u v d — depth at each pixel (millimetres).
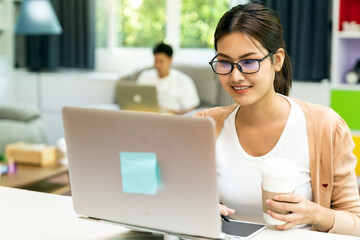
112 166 1256
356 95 4184
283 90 1699
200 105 4855
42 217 1520
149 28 5672
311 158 1545
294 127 1555
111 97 5371
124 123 1206
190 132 1132
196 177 1157
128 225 1306
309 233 1359
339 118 1596
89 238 1374
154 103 3914
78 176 1323
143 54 5711
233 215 1603
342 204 1558
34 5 5086
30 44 5824
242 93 1452
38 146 3404
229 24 1436
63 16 5605
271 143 1565
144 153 1201
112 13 5754
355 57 4527
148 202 1236
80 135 1279
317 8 4562
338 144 1551
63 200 1673
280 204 1326
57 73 5785
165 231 1253
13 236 1374
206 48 5465
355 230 1461
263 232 1363
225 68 1459
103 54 5883
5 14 5699
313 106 1605
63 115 1291
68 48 5656
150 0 5605
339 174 1559
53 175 3047
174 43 5547
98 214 1330
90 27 5551
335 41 4230
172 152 1167
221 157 1618
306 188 1557
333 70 4281
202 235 1201
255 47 1419
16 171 3102
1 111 4391
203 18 5422
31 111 4422
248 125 1596
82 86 5500
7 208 1596
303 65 4664
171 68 5000
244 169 1578
